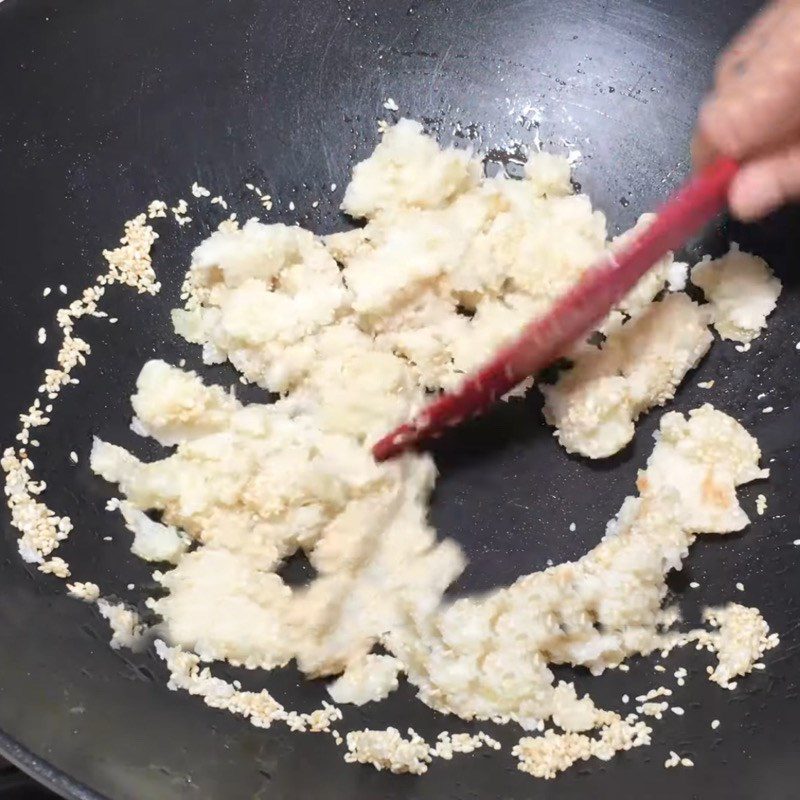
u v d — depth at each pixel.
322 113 0.66
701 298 0.62
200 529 0.58
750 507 0.59
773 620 0.58
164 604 0.57
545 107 0.66
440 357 0.60
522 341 0.56
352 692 0.56
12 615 0.56
